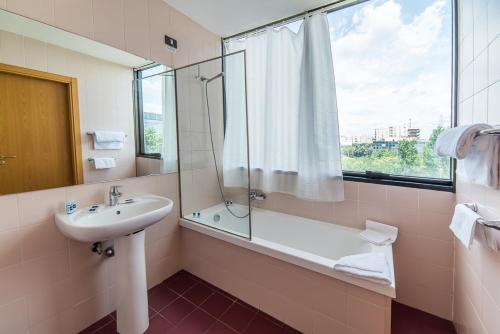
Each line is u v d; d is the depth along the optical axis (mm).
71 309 1498
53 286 1415
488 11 1003
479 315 1137
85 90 1535
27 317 1321
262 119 2271
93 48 1554
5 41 1215
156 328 1568
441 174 1663
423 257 1676
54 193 1405
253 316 1673
